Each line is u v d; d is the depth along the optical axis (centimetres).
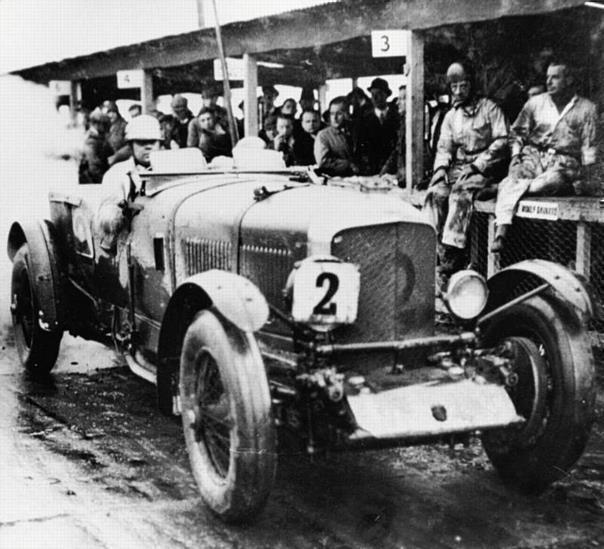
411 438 311
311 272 312
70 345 645
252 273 381
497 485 373
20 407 479
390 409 316
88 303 532
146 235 460
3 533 313
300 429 318
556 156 620
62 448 411
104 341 524
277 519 331
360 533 320
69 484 364
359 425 308
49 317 523
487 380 342
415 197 718
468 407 326
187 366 343
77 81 1421
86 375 554
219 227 400
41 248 534
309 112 922
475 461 404
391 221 350
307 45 832
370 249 347
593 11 710
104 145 1213
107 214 480
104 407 480
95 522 324
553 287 355
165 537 312
